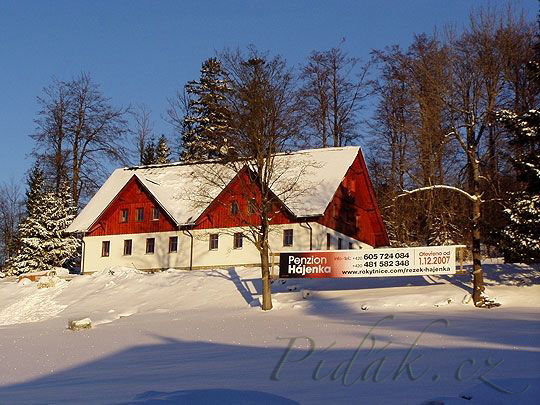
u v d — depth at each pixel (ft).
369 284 142.51
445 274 134.00
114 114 230.68
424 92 149.69
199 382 56.34
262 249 128.88
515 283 131.75
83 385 58.70
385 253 131.44
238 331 97.04
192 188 192.13
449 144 150.92
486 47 130.41
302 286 145.07
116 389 54.90
